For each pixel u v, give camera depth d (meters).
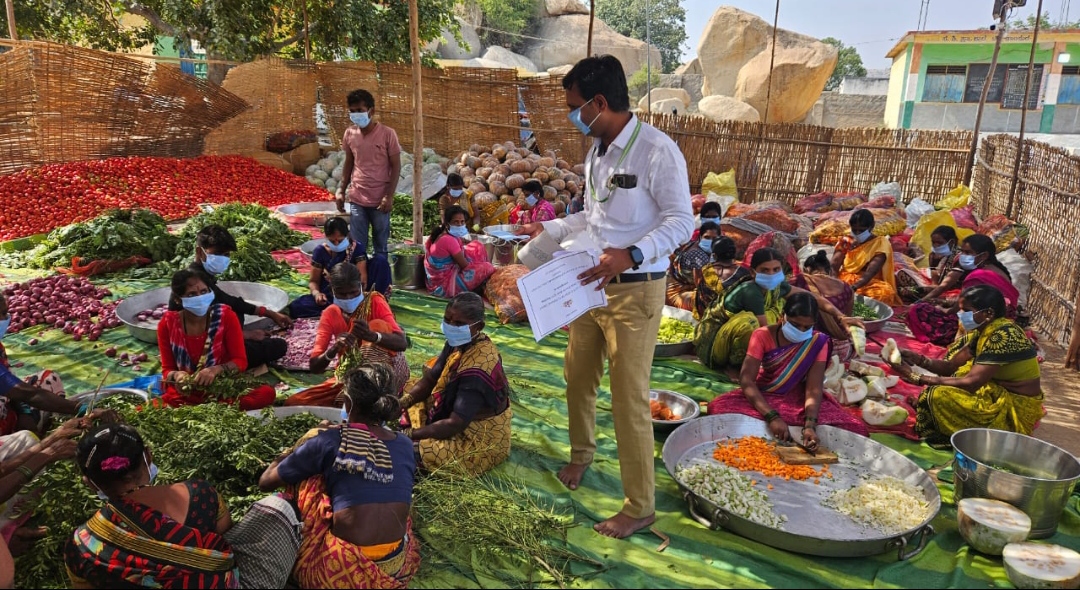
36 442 3.42
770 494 3.97
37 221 9.22
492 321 7.00
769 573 3.38
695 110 31.03
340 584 2.83
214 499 2.74
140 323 6.20
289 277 7.97
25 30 15.94
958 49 27.50
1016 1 11.16
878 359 6.04
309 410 4.14
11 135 11.37
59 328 6.18
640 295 3.29
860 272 7.68
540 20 38.16
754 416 4.69
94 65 12.05
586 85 3.13
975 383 4.57
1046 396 5.83
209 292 4.39
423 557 3.38
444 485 3.73
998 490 3.72
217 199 11.20
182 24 15.76
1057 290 7.59
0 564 2.69
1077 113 26.81
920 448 4.72
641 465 3.55
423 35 17.69
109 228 8.05
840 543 3.40
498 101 13.94
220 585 2.62
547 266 3.10
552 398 5.30
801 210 11.85
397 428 4.03
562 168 12.09
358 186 7.45
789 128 12.69
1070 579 3.16
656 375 5.70
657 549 3.53
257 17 16.08
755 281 5.61
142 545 2.50
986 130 27.83
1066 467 3.90
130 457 2.51
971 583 3.34
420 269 7.89
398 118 14.70
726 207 11.91
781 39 28.33
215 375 4.40
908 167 12.32
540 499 3.92
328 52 17.14
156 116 13.16
